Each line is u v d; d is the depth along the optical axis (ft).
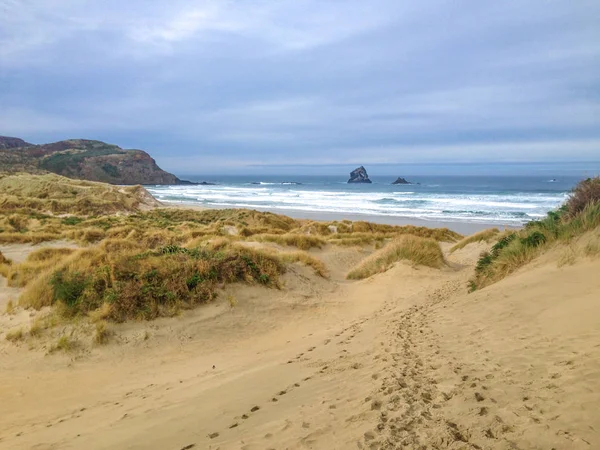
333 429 9.94
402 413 9.87
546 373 10.46
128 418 14.01
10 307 27.53
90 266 30.12
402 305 30.94
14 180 155.74
